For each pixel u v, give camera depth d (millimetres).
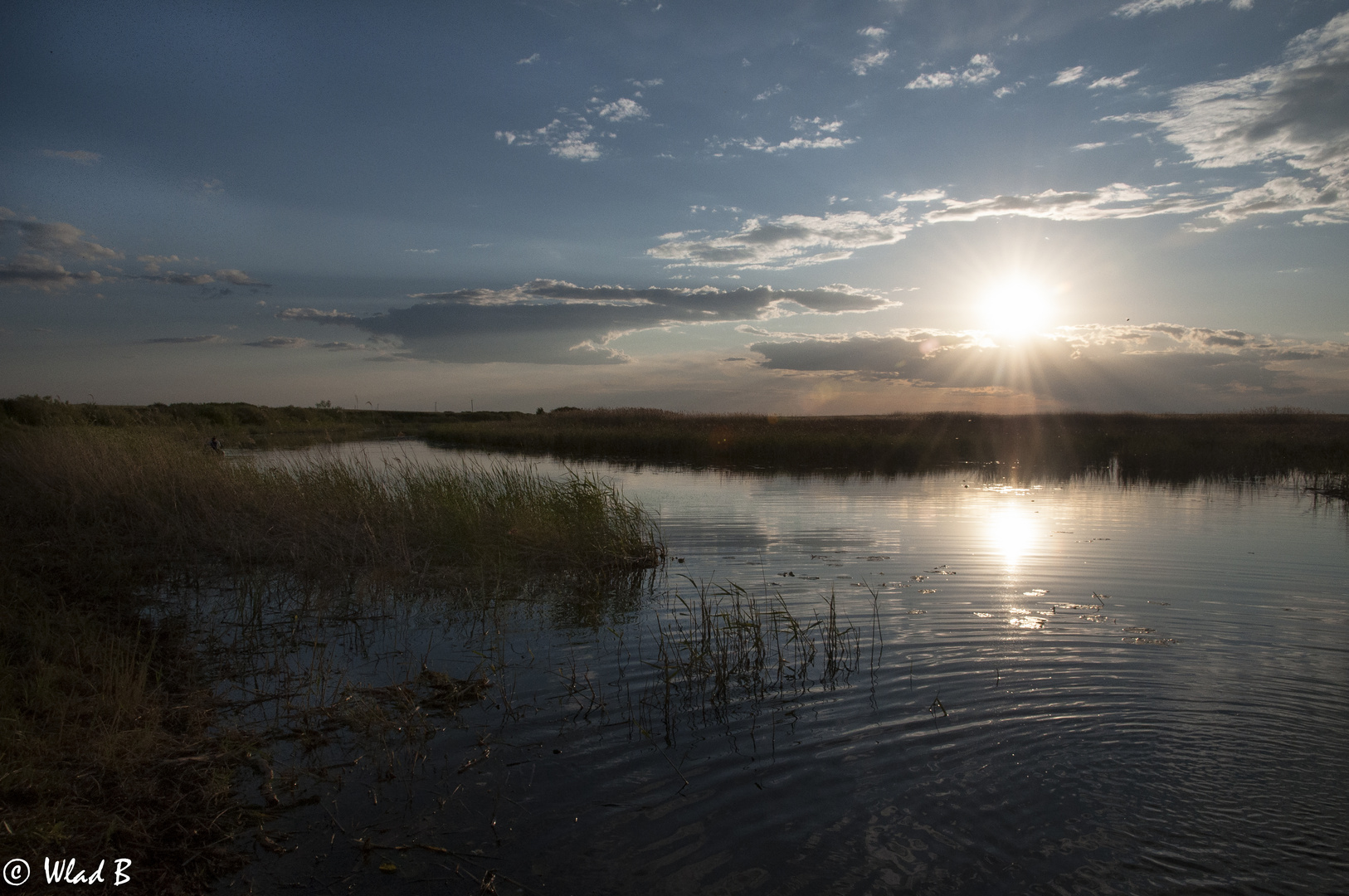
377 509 11719
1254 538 11953
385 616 7785
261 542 10281
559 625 7516
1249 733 5008
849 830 3924
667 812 4074
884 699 5570
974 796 4250
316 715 5234
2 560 8188
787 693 5688
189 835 3783
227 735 4801
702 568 10023
